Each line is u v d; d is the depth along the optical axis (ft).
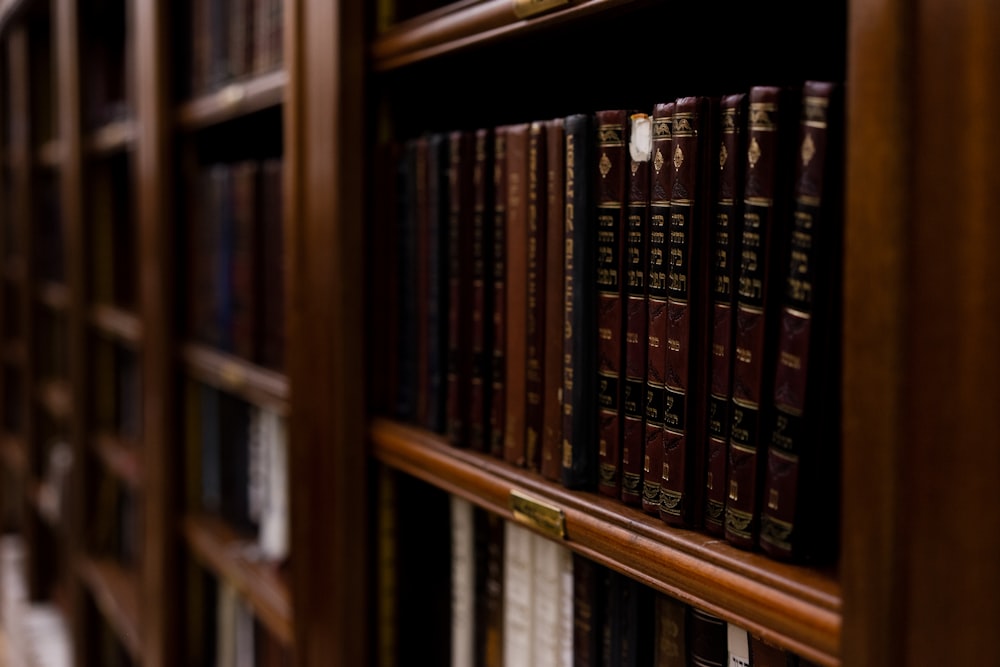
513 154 2.42
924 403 1.41
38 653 7.62
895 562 1.46
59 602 8.52
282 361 3.86
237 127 4.91
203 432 5.06
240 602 4.67
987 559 1.35
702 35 2.60
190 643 5.16
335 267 3.06
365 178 3.09
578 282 2.20
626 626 2.30
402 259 2.95
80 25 6.44
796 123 1.73
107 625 7.02
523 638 2.64
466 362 2.68
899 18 1.39
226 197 4.31
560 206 2.27
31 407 8.58
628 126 2.10
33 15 7.86
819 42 2.52
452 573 2.98
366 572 3.19
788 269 1.74
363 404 3.12
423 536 3.23
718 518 1.92
